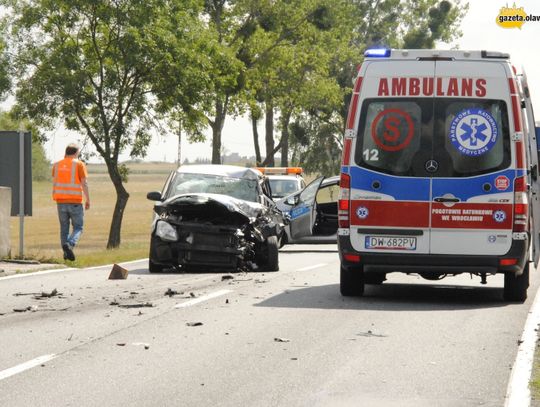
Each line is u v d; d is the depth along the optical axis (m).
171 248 22.05
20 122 45.19
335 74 89.75
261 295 17.20
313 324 13.59
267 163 79.62
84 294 16.97
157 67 45.41
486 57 16.38
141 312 14.47
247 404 8.63
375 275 19.98
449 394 9.12
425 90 16.41
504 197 16.33
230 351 11.30
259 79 67.94
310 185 31.34
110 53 45.09
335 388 9.33
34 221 103.12
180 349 11.38
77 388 9.25
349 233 16.61
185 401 8.74
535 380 9.72
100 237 73.31
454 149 16.36
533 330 13.27
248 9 66.06
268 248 23.06
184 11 46.28
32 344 11.62
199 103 46.84
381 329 13.21
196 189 24.12
